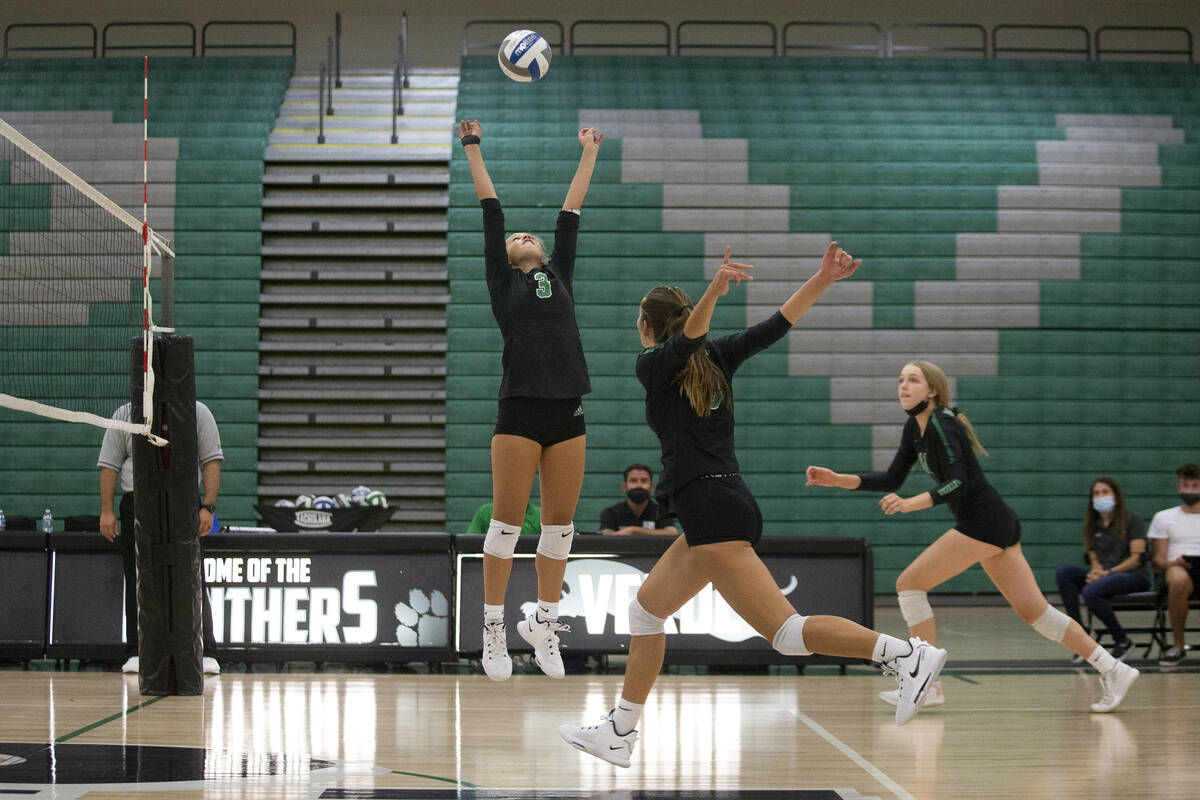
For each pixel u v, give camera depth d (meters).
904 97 12.95
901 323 11.92
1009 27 14.22
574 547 6.46
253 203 11.77
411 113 12.90
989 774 3.86
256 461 11.52
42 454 11.23
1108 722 4.95
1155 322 12.02
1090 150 12.30
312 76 13.70
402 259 11.98
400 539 6.46
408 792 3.53
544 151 11.99
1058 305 11.98
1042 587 11.59
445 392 11.66
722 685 6.02
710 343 3.57
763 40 14.27
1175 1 14.32
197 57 13.48
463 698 5.46
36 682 6.00
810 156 12.10
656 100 12.76
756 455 11.71
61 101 12.53
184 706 5.18
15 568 6.59
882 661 3.31
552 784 3.68
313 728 4.64
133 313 9.70
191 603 5.51
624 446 11.62
